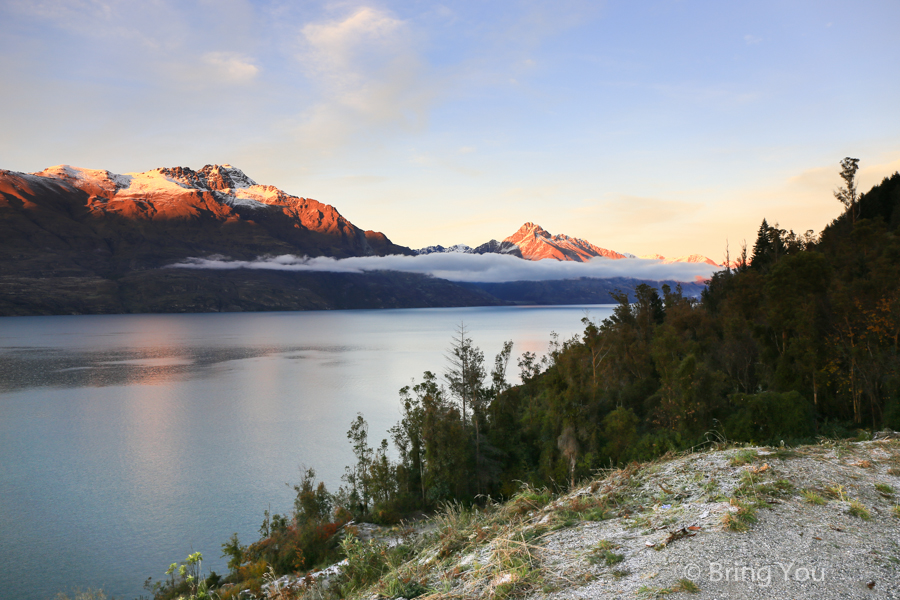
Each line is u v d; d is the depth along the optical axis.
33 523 63.47
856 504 6.14
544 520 7.32
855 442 10.65
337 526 35.62
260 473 80.69
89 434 106.62
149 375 183.75
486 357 182.25
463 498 41.47
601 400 45.56
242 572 28.77
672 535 5.59
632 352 57.59
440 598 5.20
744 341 45.75
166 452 92.81
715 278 86.50
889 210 79.94
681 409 35.66
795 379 34.28
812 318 35.47
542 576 5.12
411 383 159.25
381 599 6.01
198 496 71.44
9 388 160.12
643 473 9.07
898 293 32.62
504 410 51.88
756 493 6.73
